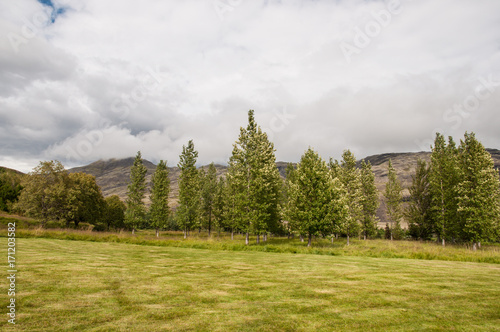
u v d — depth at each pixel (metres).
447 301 8.00
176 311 6.82
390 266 14.86
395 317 6.58
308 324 6.05
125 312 6.62
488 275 12.22
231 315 6.59
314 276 11.73
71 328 5.49
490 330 5.82
